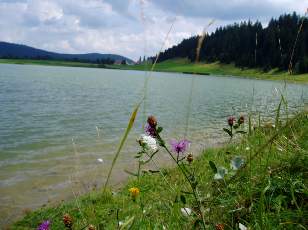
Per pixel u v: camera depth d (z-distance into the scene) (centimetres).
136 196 298
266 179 344
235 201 318
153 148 301
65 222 248
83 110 3534
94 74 14662
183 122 2869
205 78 14075
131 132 2323
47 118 2923
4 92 5031
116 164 1464
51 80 8681
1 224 910
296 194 333
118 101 4578
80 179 1261
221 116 3362
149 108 3941
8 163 1531
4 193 1148
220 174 269
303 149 380
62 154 1697
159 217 359
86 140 2045
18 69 14950
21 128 2419
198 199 274
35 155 1681
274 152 404
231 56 18088
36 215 935
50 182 1252
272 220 282
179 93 6512
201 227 284
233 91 7394
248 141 347
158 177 894
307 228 269
